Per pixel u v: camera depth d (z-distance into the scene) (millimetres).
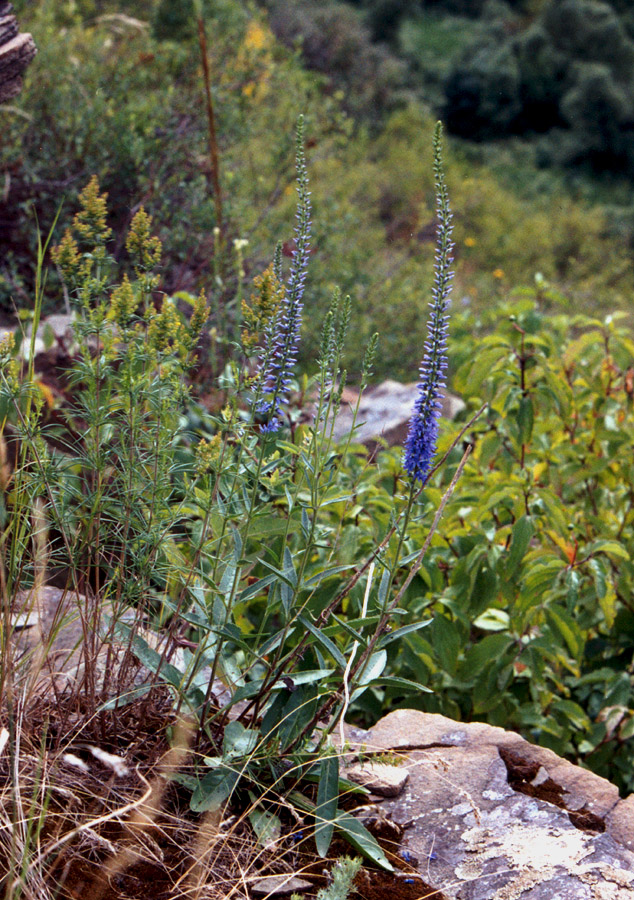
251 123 7051
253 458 2105
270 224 6395
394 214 13680
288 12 21422
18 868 1620
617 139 29641
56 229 5477
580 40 31094
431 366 1867
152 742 2064
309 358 5988
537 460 3873
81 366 2002
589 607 3322
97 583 2031
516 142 29922
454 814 2064
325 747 2061
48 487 1982
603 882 1814
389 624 2582
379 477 3246
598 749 3113
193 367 2084
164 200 5680
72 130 5895
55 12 8398
